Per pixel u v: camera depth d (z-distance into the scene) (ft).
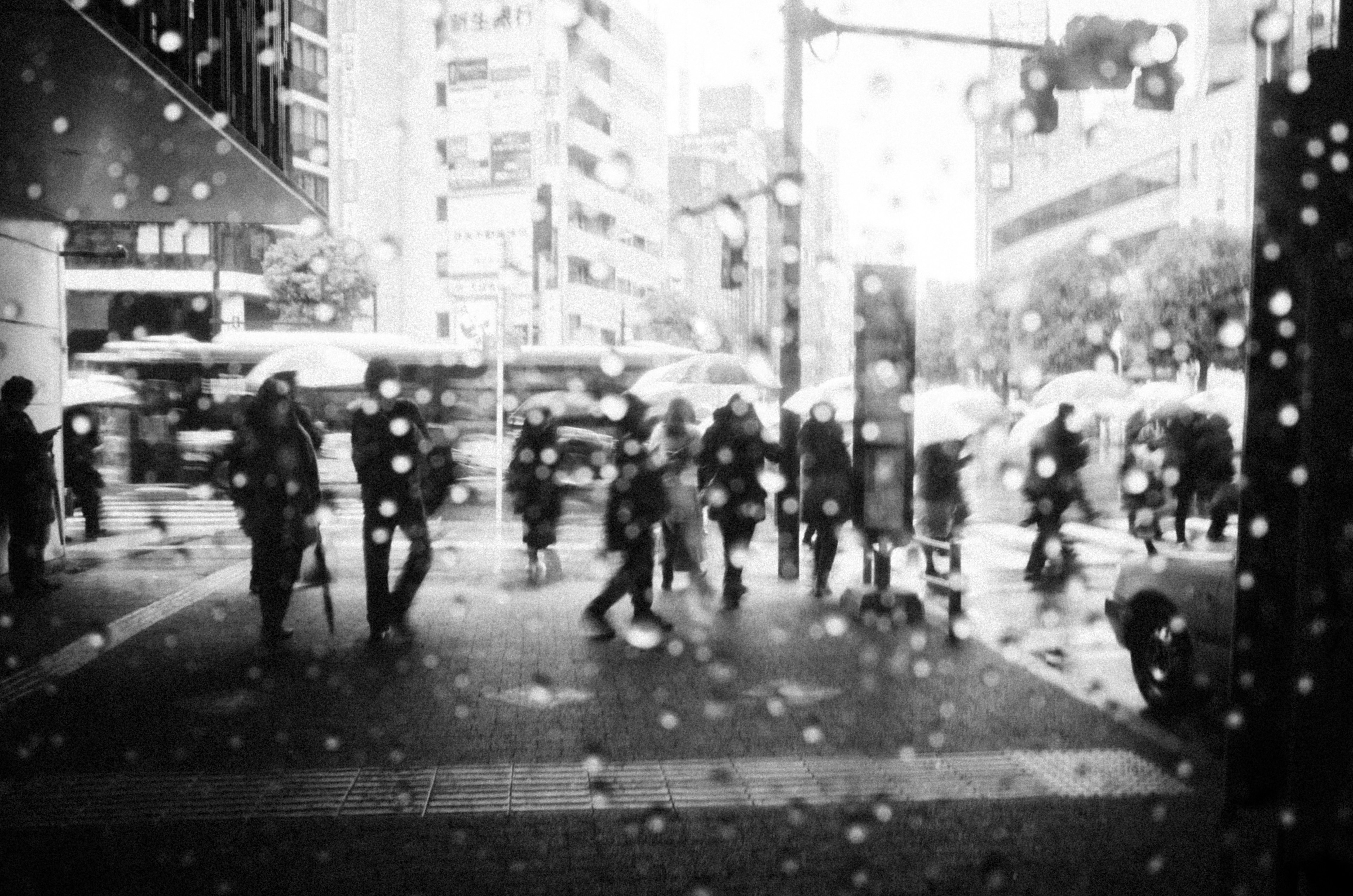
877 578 34.17
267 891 14.28
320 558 30.50
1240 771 13.42
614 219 237.25
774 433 81.35
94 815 17.01
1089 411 69.56
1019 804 17.60
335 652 28.99
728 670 27.14
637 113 252.01
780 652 29.25
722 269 49.08
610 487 31.12
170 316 161.27
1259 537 12.93
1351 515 11.28
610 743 20.89
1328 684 11.43
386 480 29.91
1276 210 12.37
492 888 14.38
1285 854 11.80
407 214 216.95
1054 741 21.21
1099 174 216.54
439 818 16.97
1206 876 14.67
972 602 37.83
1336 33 12.33
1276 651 13.09
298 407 32.65
